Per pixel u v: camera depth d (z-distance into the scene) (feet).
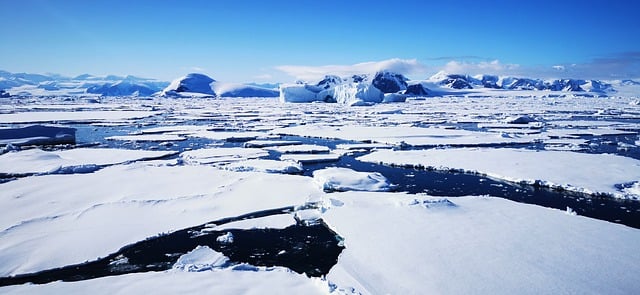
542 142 89.35
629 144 87.30
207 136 99.91
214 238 33.71
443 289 23.67
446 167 59.82
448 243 30.37
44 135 89.66
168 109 223.30
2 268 27.20
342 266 27.25
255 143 85.71
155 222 36.11
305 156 70.49
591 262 26.76
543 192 47.88
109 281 24.82
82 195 43.04
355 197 42.70
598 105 269.64
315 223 36.81
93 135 103.65
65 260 28.63
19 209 38.29
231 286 24.21
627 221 37.70
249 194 44.75
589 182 49.80
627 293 22.80
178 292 23.32
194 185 47.75
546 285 23.77
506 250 28.86
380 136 98.17
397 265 26.96
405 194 43.93
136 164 59.52
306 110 211.82
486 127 123.24
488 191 48.37
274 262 29.89
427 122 140.67
